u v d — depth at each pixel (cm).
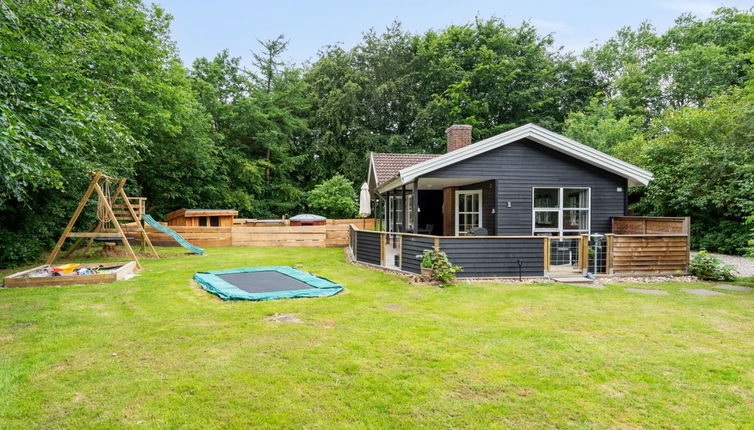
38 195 1245
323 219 2020
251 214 2675
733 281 862
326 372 372
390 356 412
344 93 2891
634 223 1069
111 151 1260
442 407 311
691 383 354
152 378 359
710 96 2502
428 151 3008
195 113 1972
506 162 1091
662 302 657
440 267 813
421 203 1611
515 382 354
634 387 346
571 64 3403
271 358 405
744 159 1258
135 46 1384
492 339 466
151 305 624
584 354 421
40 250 1181
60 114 693
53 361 396
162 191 2098
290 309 600
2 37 651
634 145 1858
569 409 309
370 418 295
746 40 2523
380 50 3130
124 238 988
